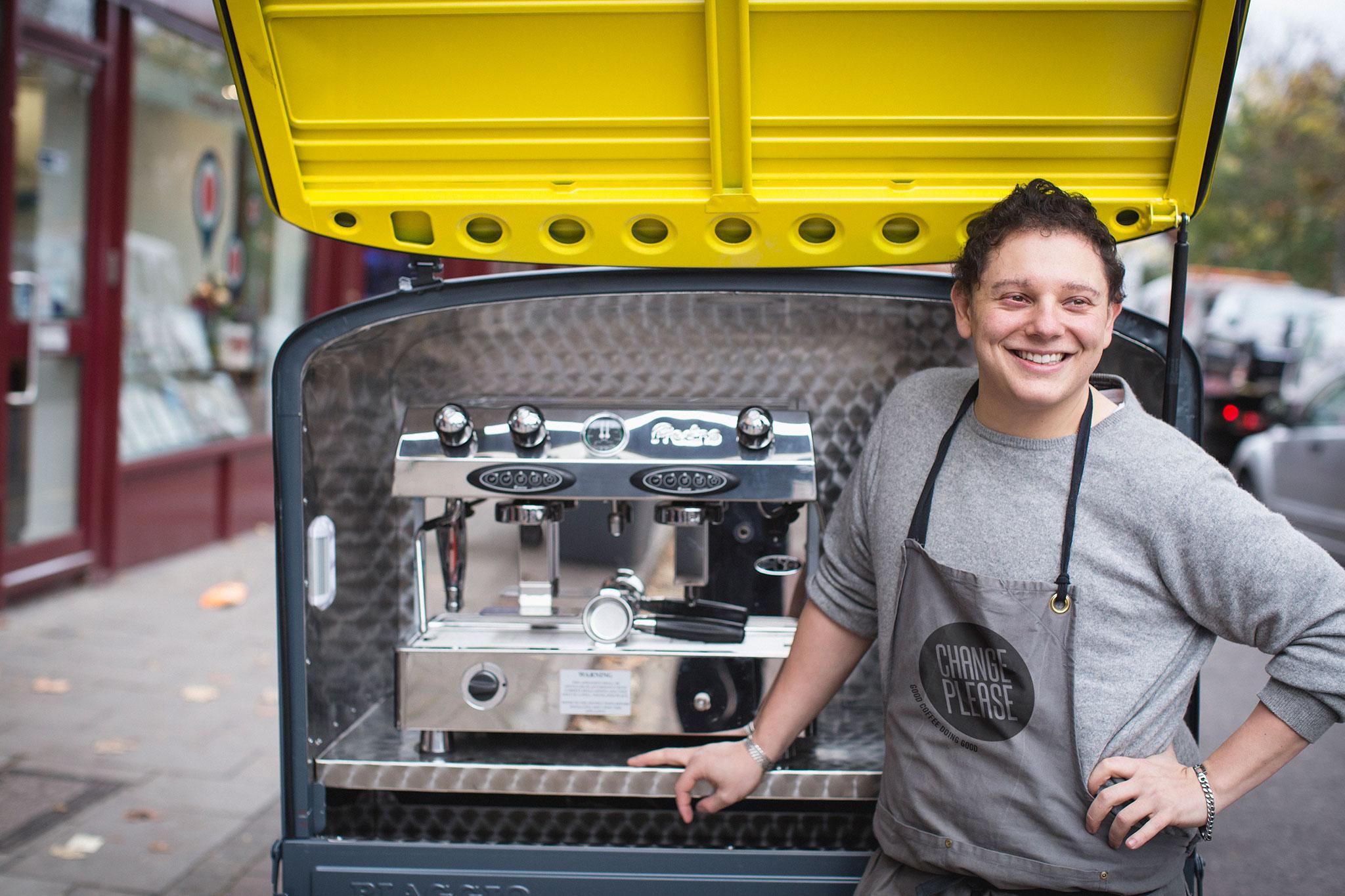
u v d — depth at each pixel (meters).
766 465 1.85
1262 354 9.29
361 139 1.67
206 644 4.53
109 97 5.10
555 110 1.63
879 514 1.60
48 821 3.01
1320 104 22.56
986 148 1.63
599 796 2.03
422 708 1.90
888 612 1.58
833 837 2.02
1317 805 3.62
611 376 2.20
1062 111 1.60
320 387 1.86
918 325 2.10
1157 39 1.54
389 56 1.61
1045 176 1.64
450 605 2.01
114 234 5.21
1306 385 7.99
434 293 1.78
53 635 4.54
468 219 1.71
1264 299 12.59
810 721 1.78
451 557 1.99
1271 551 1.36
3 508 4.69
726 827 2.03
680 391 2.20
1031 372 1.42
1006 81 1.58
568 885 1.81
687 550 2.05
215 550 6.12
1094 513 1.44
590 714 1.89
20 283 4.67
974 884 1.51
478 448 1.88
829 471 2.21
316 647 1.88
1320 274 25.00
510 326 2.12
